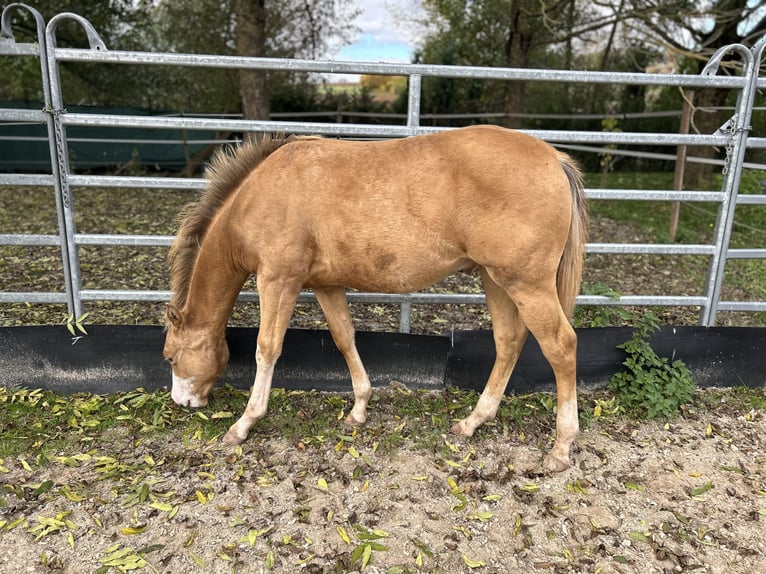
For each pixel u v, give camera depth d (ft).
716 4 28.48
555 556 6.91
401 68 10.17
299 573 6.56
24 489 7.89
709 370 11.16
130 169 37.27
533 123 50.01
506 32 45.06
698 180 30.58
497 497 7.90
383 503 7.78
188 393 9.41
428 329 13.71
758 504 7.90
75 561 6.67
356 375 9.73
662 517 7.63
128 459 8.68
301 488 8.06
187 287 9.29
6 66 38.78
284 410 10.19
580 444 9.29
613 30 36.17
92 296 10.96
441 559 6.81
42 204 27.78
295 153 8.30
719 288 11.50
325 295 9.27
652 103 49.88
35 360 10.61
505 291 8.13
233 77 41.81
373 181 7.84
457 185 7.63
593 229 25.75
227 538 7.08
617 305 12.17
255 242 8.25
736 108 10.77
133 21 39.47
